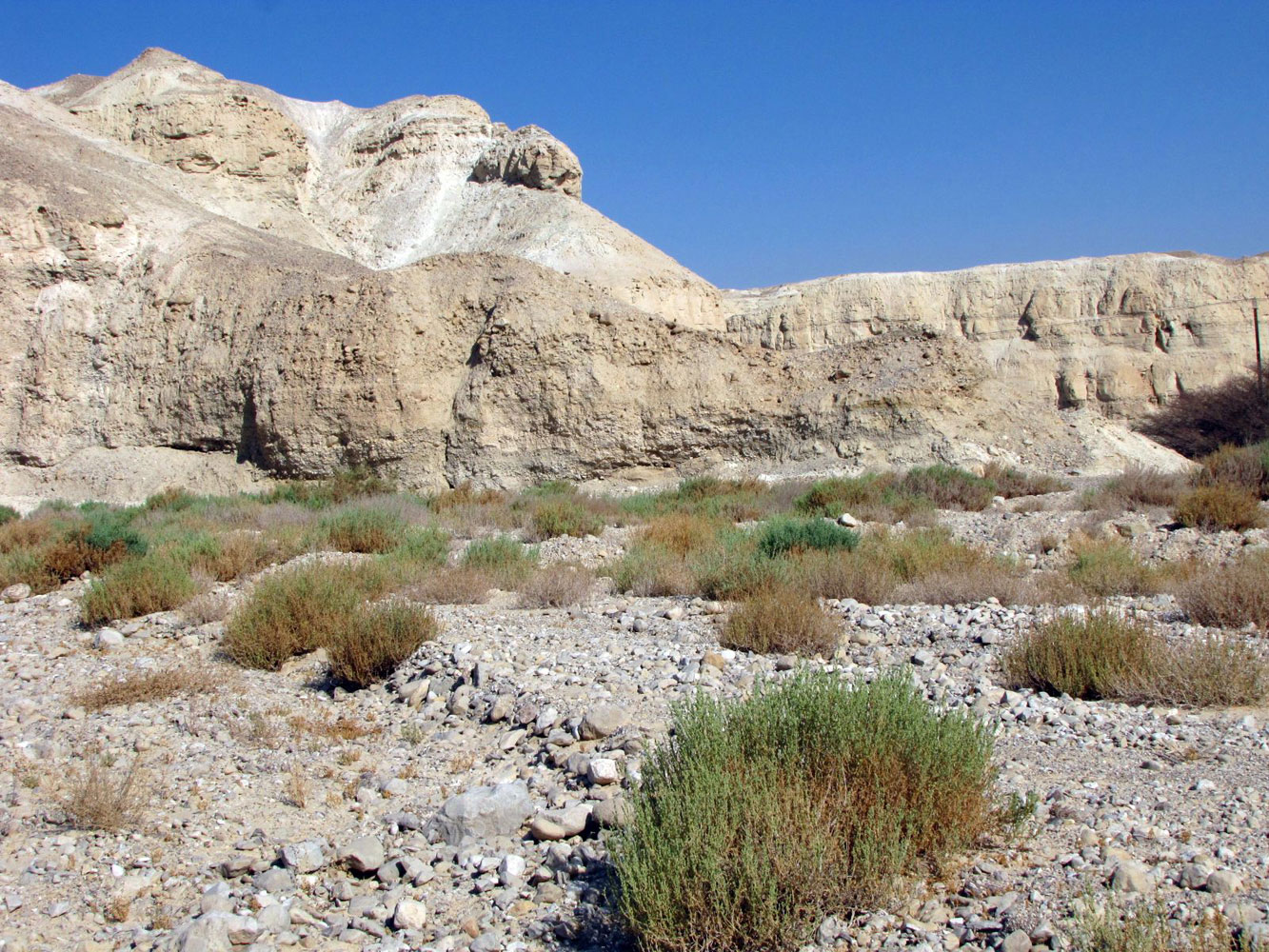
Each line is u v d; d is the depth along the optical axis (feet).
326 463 129.80
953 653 25.98
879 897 12.47
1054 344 249.14
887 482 80.43
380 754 21.34
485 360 128.98
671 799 13.20
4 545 58.23
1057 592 33.91
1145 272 248.52
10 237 144.87
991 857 13.62
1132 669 21.75
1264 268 242.17
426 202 245.65
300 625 30.30
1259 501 56.90
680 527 53.16
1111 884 12.39
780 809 12.91
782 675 23.63
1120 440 117.08
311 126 285.43
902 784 13.88
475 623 32.37
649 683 23.36
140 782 19.61
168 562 42.91
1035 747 18.51
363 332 130.41
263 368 133.49
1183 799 15.11
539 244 207.72
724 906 11.94
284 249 166.91
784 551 40.98
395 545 53.26
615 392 125.59
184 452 141.49
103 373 146.10
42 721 24.81
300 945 13.30
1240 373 226.17
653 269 205.87
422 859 15.70
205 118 215.51
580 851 15.11
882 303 266.16
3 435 141.18
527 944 12.90
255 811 18.29
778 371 128.67
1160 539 47.29
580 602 36.83
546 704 21.90
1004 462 109.09
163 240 156.46
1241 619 27.81
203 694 26.48
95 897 14.99
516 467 124.77
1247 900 11.73
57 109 214.90
